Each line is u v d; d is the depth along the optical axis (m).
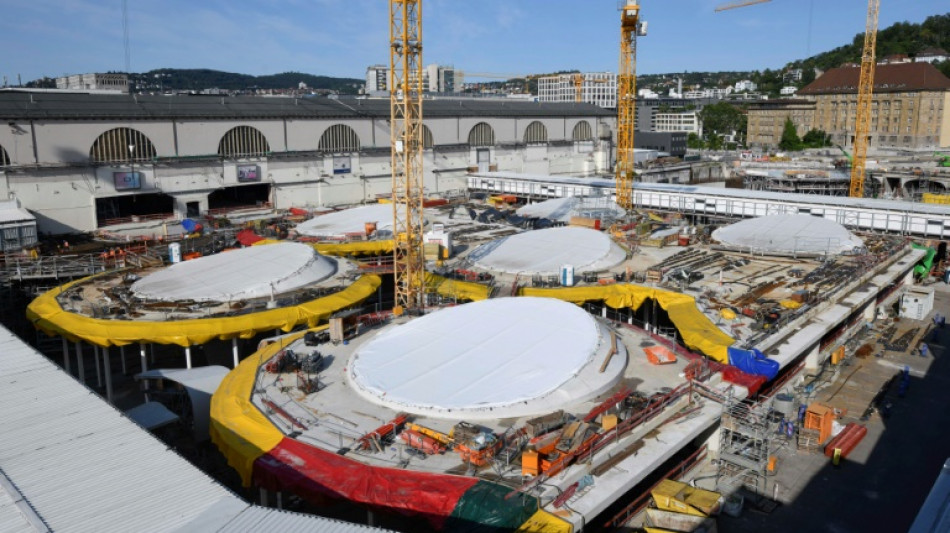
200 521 21.95
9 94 93.69
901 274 77.62
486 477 31.81
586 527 34.34
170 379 46.91
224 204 120.06
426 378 40.81
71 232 96.06
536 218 100.81
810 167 190.50
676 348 48.06
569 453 32.59
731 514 38.31
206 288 60.69
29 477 24.50
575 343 43.41
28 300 72.25
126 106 101.88
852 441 46.25
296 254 67.12
